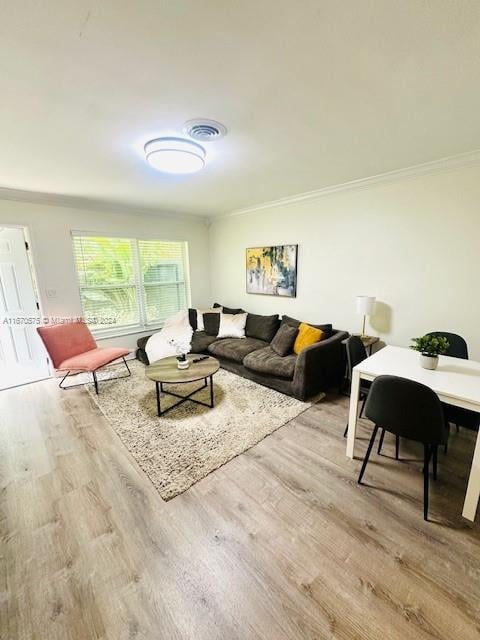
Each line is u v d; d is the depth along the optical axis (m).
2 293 3.62
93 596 1.26
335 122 1.77
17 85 1.35
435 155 2.35
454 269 2.60
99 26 1.03
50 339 3.34
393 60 1.23
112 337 4.39
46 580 1.33
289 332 3.51
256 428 2.52
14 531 1.58
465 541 1.50
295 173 2.76
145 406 2.96
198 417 2.71
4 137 1.90
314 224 3.63
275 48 1.15
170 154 2.00
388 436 2.41
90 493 1.84
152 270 4.75
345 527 1.58
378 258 3.09
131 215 4.32
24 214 3.43
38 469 2.07
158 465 2.07
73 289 3.90
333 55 1.19
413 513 1.67
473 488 1.58
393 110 1.64
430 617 1.17
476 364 2.11
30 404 3.05
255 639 1.11
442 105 1.59
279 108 1.61
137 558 1.42
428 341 2.01
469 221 2.46
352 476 1.96
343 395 3.15
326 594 1.26
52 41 1.09
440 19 1.02
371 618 1.17
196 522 1.62
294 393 3.01
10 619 1.19
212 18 1.01
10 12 0.96
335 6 0.97
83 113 1.62
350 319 3.45
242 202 4.00
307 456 2.16
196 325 4.71
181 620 1.17
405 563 1.39
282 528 1.58
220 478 1.95
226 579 1.32
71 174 2.68
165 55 1.18
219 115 1.67
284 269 4.07
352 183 3.06
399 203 2.85
